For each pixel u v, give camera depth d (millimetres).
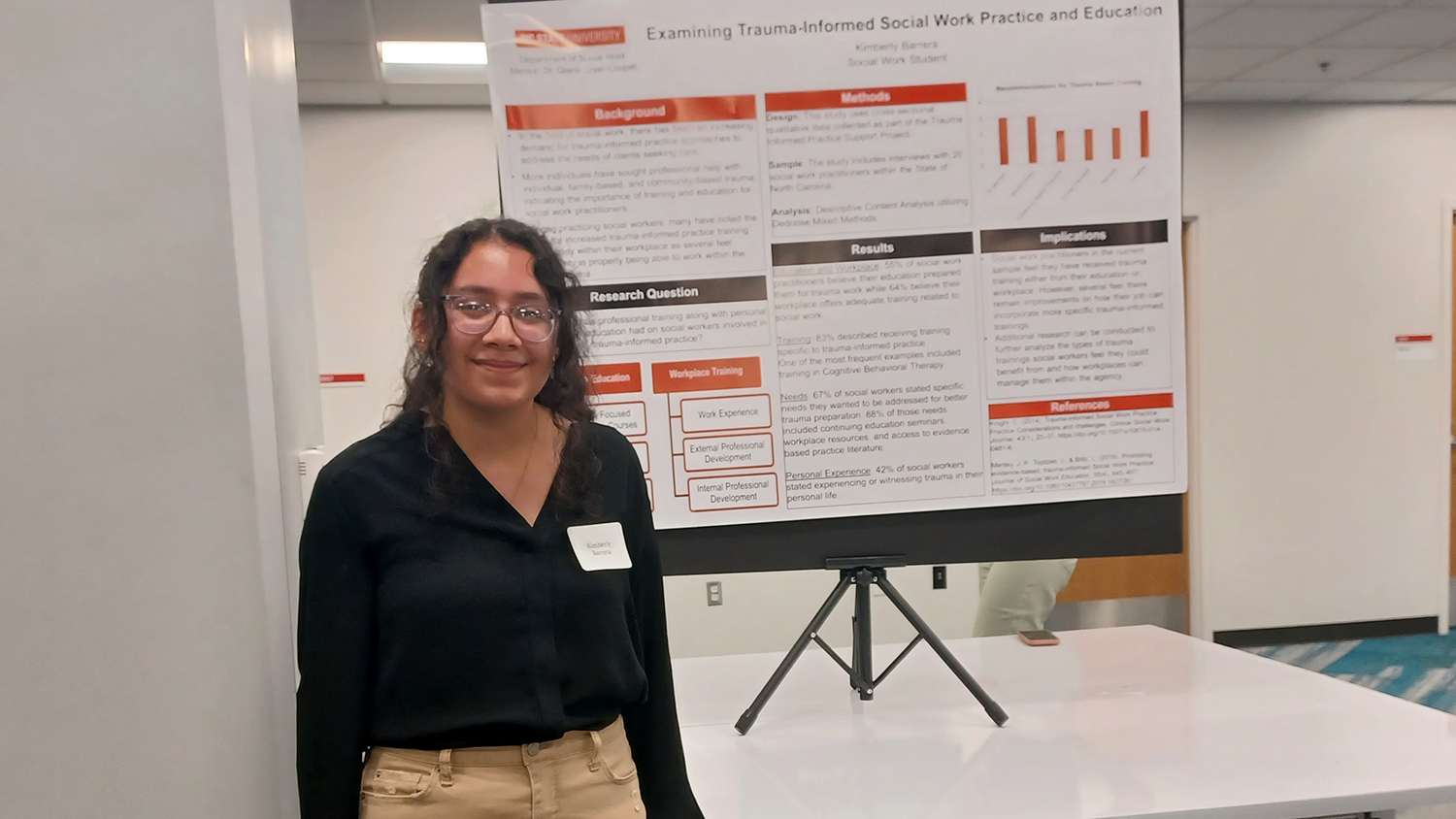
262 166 1280
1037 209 1681
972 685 1624
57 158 1054
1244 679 1825
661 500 1666
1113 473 1719
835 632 3219
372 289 4316
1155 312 1705
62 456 1063
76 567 1073
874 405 1681
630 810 1062
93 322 1074
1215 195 4688
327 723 976
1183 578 4840
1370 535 4859
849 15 1639
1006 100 1665
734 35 1628
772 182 1646
